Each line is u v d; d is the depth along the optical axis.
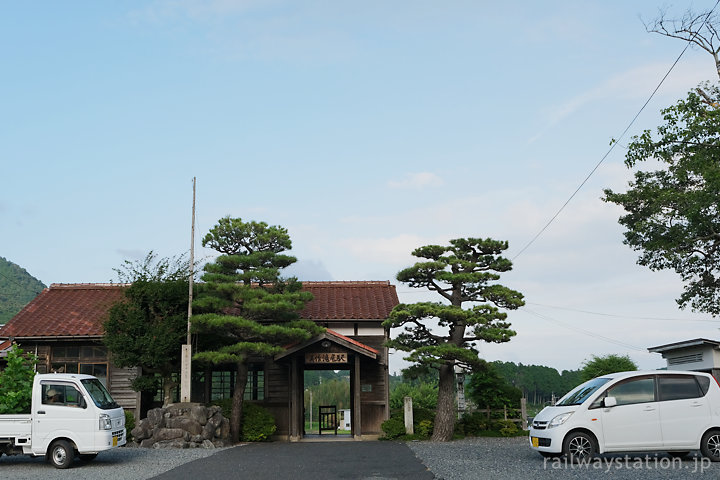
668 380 12.73
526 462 12.62
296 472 11.72
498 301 20.39
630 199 23.14
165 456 15.27
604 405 12.41
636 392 12.62
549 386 74.44
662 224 22.05
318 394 50.44
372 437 21.27
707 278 22.27
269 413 21.03
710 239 21.23
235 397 20.17
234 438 19.80
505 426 22.44
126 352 19.72
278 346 19.92
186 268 22.02
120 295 23.64
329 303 24.06
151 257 21.72
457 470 11.60
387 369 22.47
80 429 13.33
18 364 14.86
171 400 20.70
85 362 22.06
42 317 22.75
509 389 24.20
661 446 12.27
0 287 113.19
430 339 20.91
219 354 19.05
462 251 21.09
